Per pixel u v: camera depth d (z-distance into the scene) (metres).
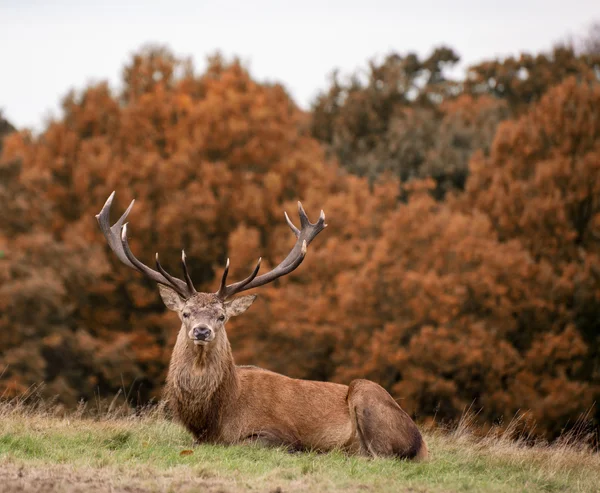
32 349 79.69
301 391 30.52
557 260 84.62
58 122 107.19
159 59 122.88
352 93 140.50
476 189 95.06
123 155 105.19
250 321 85.50
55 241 95.56
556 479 27.81
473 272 80.56
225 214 97.50
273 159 105.75
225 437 29.67
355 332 83.94
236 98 108.00
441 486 24.22
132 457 26.25
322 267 88.50
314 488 22.55
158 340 95.44
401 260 84.56
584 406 73.62
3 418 31.38
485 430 73.81
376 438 28.52
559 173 87.38
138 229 94.38
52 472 22.83
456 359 76.25
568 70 147.75
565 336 76.31
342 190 107.44
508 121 97.31
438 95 155.75
